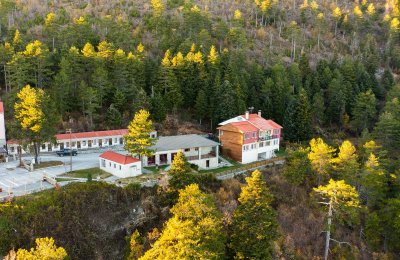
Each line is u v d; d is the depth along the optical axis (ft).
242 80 280.72
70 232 137.28
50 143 203.62
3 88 258.57
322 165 181.98
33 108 175.94
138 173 177.37
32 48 243.81
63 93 236.84
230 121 237.04
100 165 185.16
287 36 421.18
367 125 281.74
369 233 175.32
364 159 213.25
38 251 104.22
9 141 206.80
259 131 224.33
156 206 156.87
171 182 156.56
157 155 197.47
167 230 109.40
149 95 270.67
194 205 119.75
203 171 198.39
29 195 143.74
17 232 131.23
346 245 172.65
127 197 155.84
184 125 260.21
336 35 459.73
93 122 248.11
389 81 334.24
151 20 380.99
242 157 217.97
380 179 180.86
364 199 195.42
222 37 375.45
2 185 157.38
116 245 143.13
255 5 490.49
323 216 176.14
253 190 131.03
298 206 182.60
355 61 357.00
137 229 147.74
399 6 504.02
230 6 495.41
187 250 103.35
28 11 384.06
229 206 159.22
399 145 228.84
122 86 260.62
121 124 247.70
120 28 332.80
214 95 263.29
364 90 314.14
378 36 467.11
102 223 145.18
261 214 129.49
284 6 513.86
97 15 404.77
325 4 529.04
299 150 193.47
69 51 257.14
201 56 282.56
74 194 146.20
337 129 290.35
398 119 251.60
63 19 363.35
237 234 129.90
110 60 266.77
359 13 466.29
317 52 411.13
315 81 305.73
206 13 402.93
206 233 115.24
